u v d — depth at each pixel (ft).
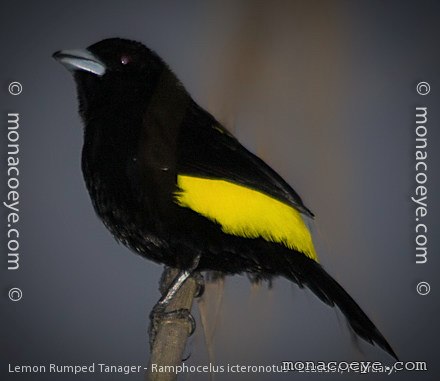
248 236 9.22
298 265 9.21
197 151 9.24
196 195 9.23
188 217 9.23
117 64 9.31
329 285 9.20
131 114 9.28
